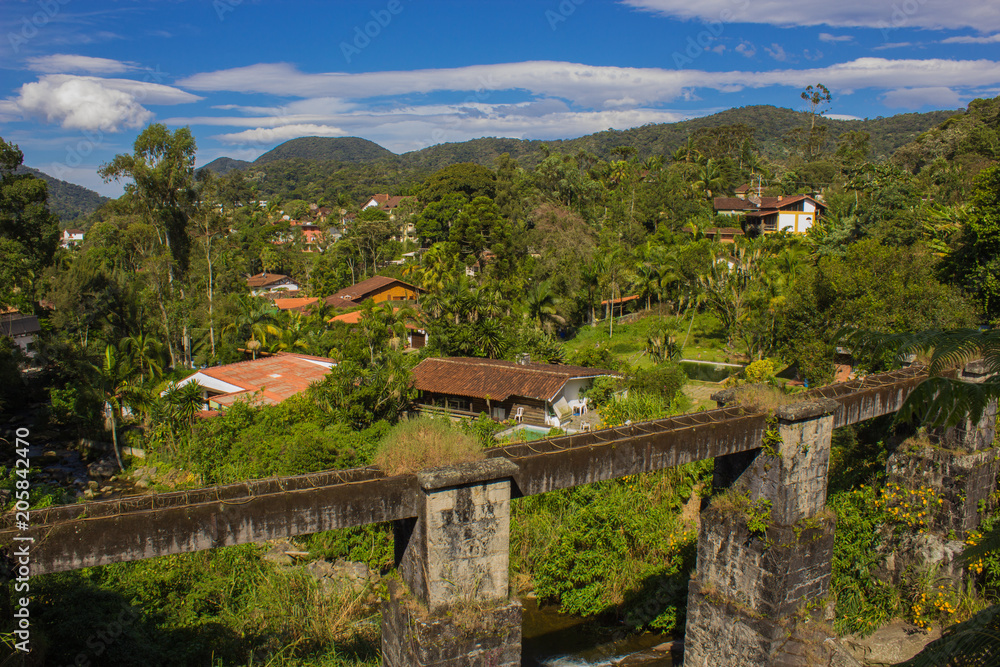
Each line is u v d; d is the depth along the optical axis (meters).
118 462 27.47
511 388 28.91
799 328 29.70
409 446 9.40
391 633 9.62
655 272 56.06
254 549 17.38
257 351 45.53
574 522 17.94
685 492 19.59
